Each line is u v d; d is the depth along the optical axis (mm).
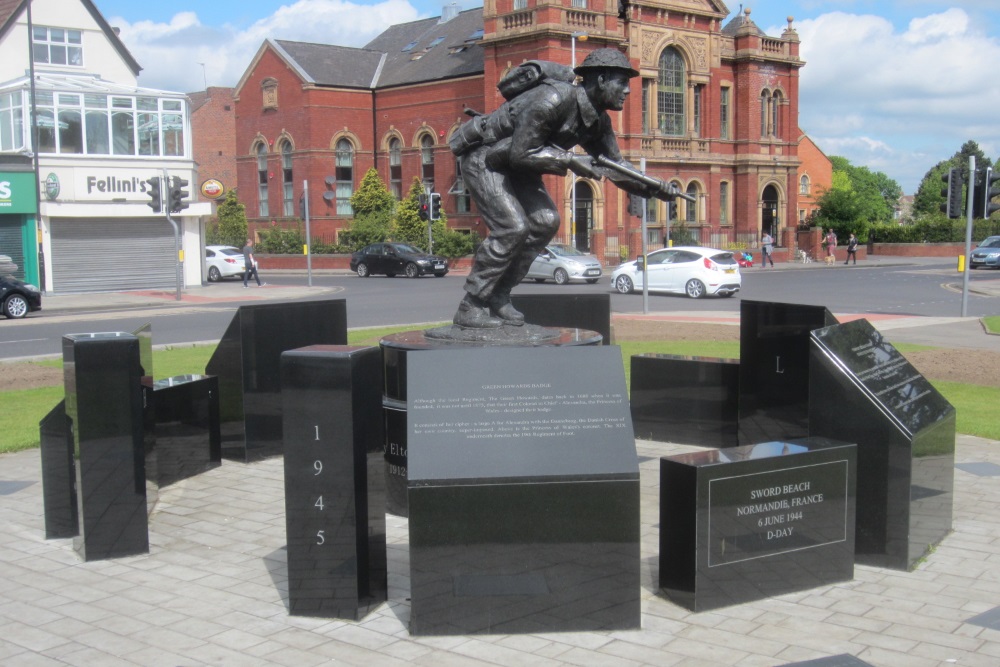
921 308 25391
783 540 5688
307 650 5000
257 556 6586
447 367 5547
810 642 5012
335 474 5371
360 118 58375
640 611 5316
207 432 9211
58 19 39438
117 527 6531
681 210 53844
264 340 9609
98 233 35500
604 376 5531
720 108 54875
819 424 6309
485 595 5172
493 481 5137
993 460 8930
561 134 7566
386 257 43281
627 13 48688
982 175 21703
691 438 9898
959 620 5297
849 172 108875
